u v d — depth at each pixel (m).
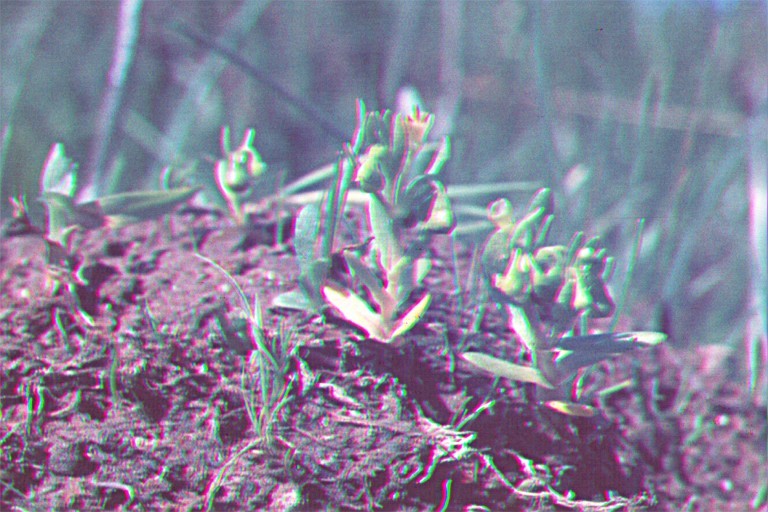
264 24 1.83
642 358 0.66
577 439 0.58
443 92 1.46
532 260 0.56
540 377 0.56
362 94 1.73
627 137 1.26
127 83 0.78
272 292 0.60
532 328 0.56
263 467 0.56
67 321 0.59
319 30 1.83
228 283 0.60
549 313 0.56
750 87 1.28
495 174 1.39
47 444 0.56
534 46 0.77
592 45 1.72
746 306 1.10
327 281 0.57
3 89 1.58
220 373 0.57
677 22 1.42
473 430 0.57
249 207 0.66
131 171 1.32
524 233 0.57
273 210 0.66
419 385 0.58
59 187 0.60
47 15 1.26
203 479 0.55
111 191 0.75
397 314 0.59
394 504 0.56
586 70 1.69
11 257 0.63
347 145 0.56
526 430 0.58
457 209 0.66
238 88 1.60
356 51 1.80
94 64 1.73
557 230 0.74
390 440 0.56
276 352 0.57
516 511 0.56
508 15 1.60
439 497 0.56
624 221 0.86
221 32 1.68
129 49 0.78
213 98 1.54
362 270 0.56
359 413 0.57
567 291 0.56
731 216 1.30
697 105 0.94
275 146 1.60
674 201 0.77
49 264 0.60
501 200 0.58
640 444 0.61
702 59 1.34
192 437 0.56
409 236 0.65
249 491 0.55
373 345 0.58
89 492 0.55
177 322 0.59
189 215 0.66
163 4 1.63
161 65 1.60
